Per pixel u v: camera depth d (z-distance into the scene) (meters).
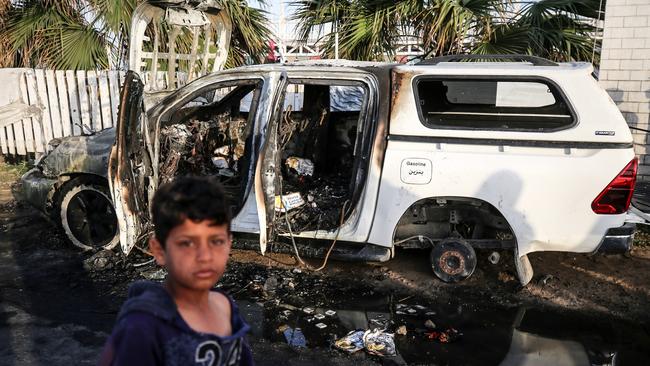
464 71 3.88
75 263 4.50
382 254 4.11
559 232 3.72
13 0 9.45
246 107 7.15
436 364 2.99
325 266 4.50
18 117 8.77
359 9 7.86
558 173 3.68
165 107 4.43
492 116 3.92
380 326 3.45
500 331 3.40
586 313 3.65
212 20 6.36
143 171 4.16
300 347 3.16
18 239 5.11
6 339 3.22
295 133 5.31
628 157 3.62
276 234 4.17
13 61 9.62
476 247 4.07
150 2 5.68
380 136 3.97
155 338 1.12
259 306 3.73
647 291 3.95
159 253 1.25
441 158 3.85
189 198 1.16
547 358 3.07
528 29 7.27
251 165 4.11
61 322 3.46
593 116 3.68
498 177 3.77
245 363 1.43
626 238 3.67
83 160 4.58
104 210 4.71
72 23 9.20
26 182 4.94
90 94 8.73
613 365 2.99
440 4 7.07
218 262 1.20
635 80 7.06
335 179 5.29
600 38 7.58
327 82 4.15
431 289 4.05
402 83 3.97
